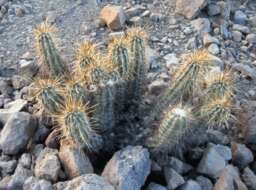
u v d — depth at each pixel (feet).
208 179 2.80
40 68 3.28
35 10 4.00
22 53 3.61
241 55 3.73
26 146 2.89
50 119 2.95
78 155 2.63
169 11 3.99
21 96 3.29
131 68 2.76
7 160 2.85
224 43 3.77
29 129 2.88
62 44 3.65
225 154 2.87
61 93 2.61
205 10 4.00
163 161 2.79
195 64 2.56
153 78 3.40
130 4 4.06
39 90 2.59
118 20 3.75
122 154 2.60
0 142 2.85
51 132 2.92
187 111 2.47
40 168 2.63
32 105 3.18
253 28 3.98
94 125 2.70
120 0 4.10
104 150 2.88
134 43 2.70
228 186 2.63
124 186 2.45
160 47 3.70
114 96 2.66
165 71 3.47
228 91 2.66
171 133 2.48
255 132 3.02
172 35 3.79
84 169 2.61
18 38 3.74
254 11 4.17
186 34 3.79
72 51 3.58
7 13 3.96
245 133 3.08
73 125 2.40
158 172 2.76
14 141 2.82
